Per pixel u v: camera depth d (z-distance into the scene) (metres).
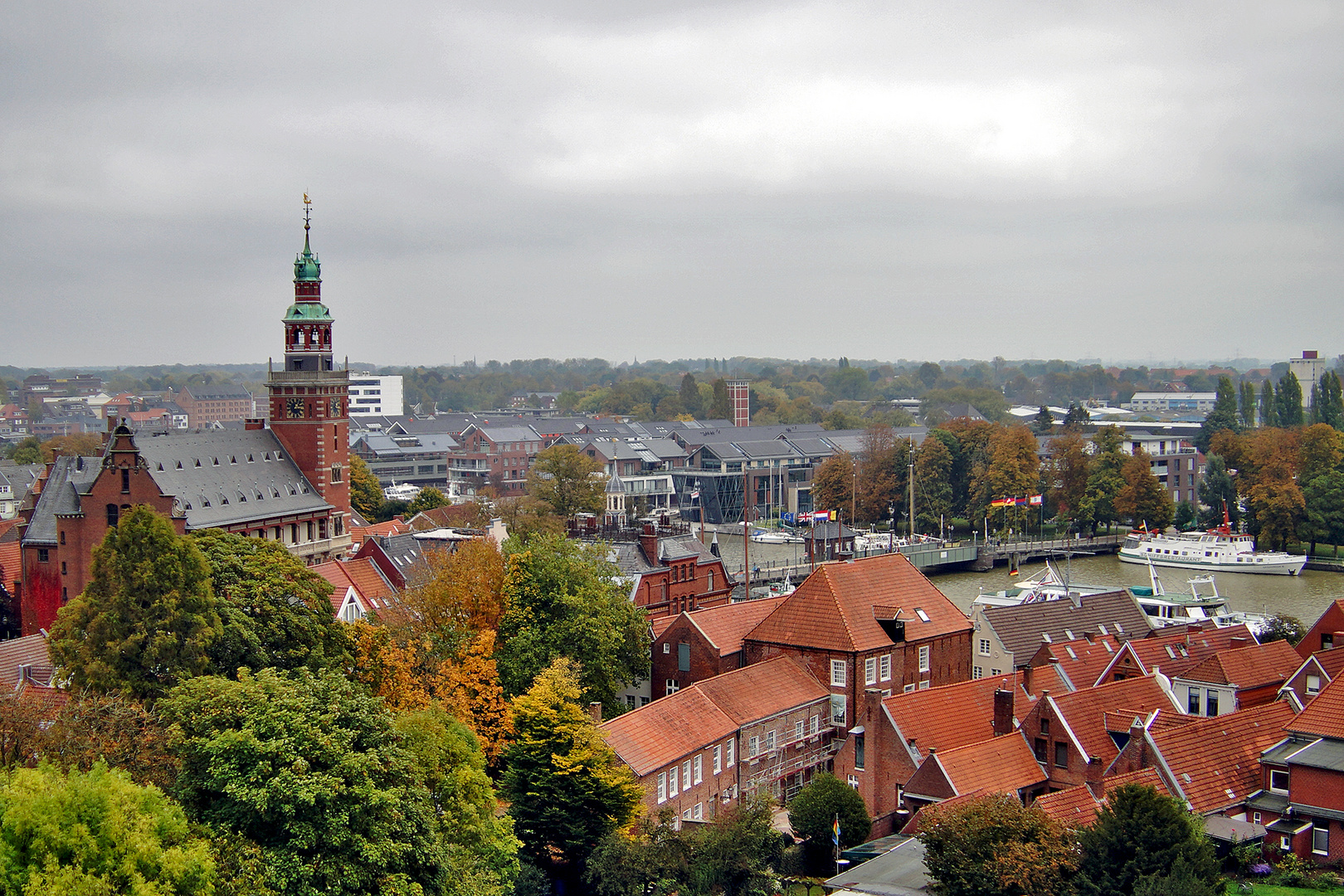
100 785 59.75
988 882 75.62
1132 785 77.38
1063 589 196.38
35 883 54.56
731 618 127.12
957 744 107.69
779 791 112.06
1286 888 83.38
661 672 126.06
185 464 155.25
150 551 90.25
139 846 58.28
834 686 119.06
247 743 68.19
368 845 67.75
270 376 175.25
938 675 128.38
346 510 181.00
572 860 90.31
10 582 152.88
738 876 87.75
